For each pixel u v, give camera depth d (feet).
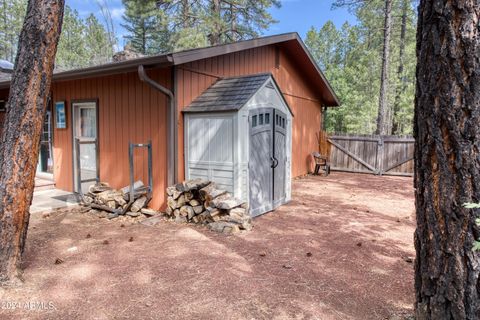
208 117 16.67
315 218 17.34
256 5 51.08
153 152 18.15
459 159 5.54
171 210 16.83
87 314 8.21
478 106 5.39
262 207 17.97
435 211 5.90
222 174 16.40
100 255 12.03
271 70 26.94
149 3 46.26
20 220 9.93
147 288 9.53
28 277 10.19
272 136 18.71
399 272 10.66
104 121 20.57
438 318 5.92
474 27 5.40
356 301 8.81
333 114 61.62
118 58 30.96
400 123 62.54
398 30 58.18
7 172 9.67
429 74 5.89
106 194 18.07
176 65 16.76
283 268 10.93
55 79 20.24
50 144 25.50
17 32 79.36
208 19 47.09
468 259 5.53
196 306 8.55
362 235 14.47
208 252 12.34
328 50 99.55
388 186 27.48
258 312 8.28
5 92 27.96
